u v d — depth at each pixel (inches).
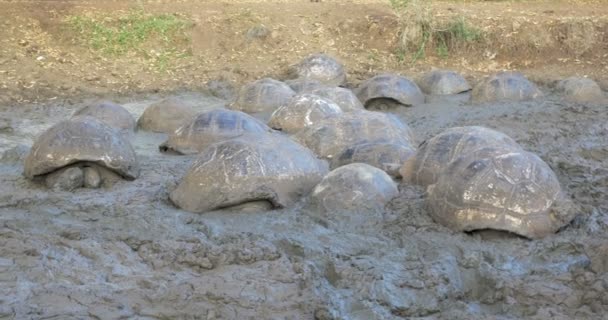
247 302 304.3
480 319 295.4
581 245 354.6
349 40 870.4
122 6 888.9
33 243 355.6
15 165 497.4
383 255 350.0
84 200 422.9
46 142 445.1
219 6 914.7
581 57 846.5
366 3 952.3
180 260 343.6
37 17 834.2
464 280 332.5
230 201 395.5
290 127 567.5
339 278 328.8
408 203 397.4
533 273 336.2
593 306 303.6
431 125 621.6
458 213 368.2
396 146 463.8
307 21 889.5
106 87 736.3
